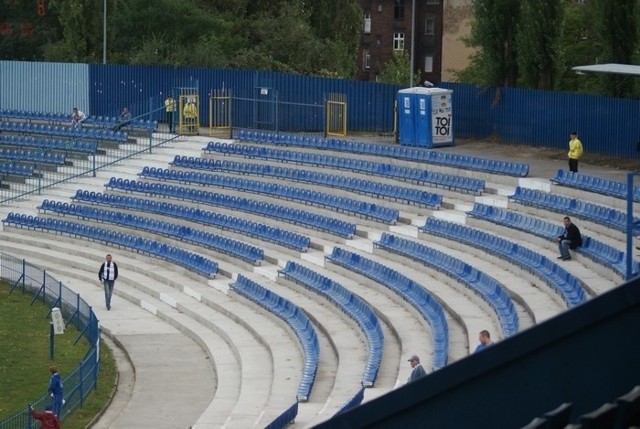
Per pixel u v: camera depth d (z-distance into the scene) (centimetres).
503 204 5078
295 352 4206
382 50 12306
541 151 6019
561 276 3975
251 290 5006
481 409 1234
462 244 4791
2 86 8281
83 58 9044
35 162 7244
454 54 11538
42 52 10350
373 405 1259
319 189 5975
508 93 6294
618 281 3847
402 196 5469
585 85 7650
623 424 1129
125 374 4256
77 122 7538
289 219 5725
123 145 7181
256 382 3916
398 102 6312
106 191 6862
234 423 3369
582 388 1209
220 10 10194
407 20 12131
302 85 7131
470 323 3834
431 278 4588
